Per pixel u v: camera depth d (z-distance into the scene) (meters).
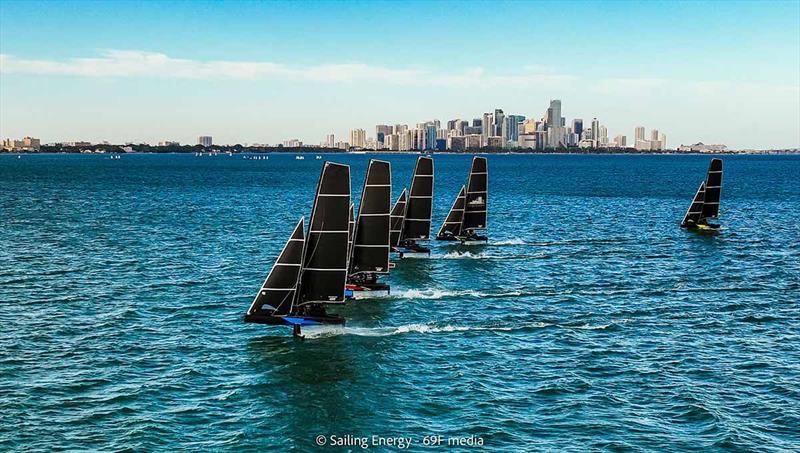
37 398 44.75
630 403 45.16
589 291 74.44
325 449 39.72
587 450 39.41
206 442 40.09
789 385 47.94
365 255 71.19
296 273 58.34
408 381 48.69
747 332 59.88
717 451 39.31
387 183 70.06
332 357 53.09
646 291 74.56
